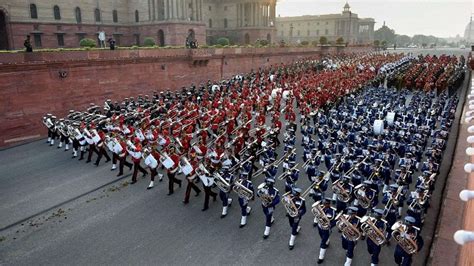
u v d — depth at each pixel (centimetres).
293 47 6047
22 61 2553
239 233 1256
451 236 1027
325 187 1325
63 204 1518
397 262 973
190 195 1577
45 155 2211
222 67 4578
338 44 7525
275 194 1189
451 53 8606
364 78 3694
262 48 5300
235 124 2377
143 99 3225
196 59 4078
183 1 6381
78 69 2948
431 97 2981
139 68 3503
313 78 3662
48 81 2734
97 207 1483
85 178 1795
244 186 1259
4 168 1998
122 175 1823
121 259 1129
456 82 3584
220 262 1096
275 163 1600
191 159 1535
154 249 1176
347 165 1500
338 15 13162
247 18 9144
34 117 2655
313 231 1252
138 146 1716
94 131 1958
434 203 1345
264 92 3197
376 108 2466
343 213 1111
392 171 1611
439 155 1587
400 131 1847
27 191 1658
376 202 1270
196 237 1239
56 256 1156
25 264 1120
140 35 6662
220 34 9488
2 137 2467
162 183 1716
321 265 1066
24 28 5000
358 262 1073
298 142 2197
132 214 1415
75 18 5659
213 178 1409
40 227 1338
